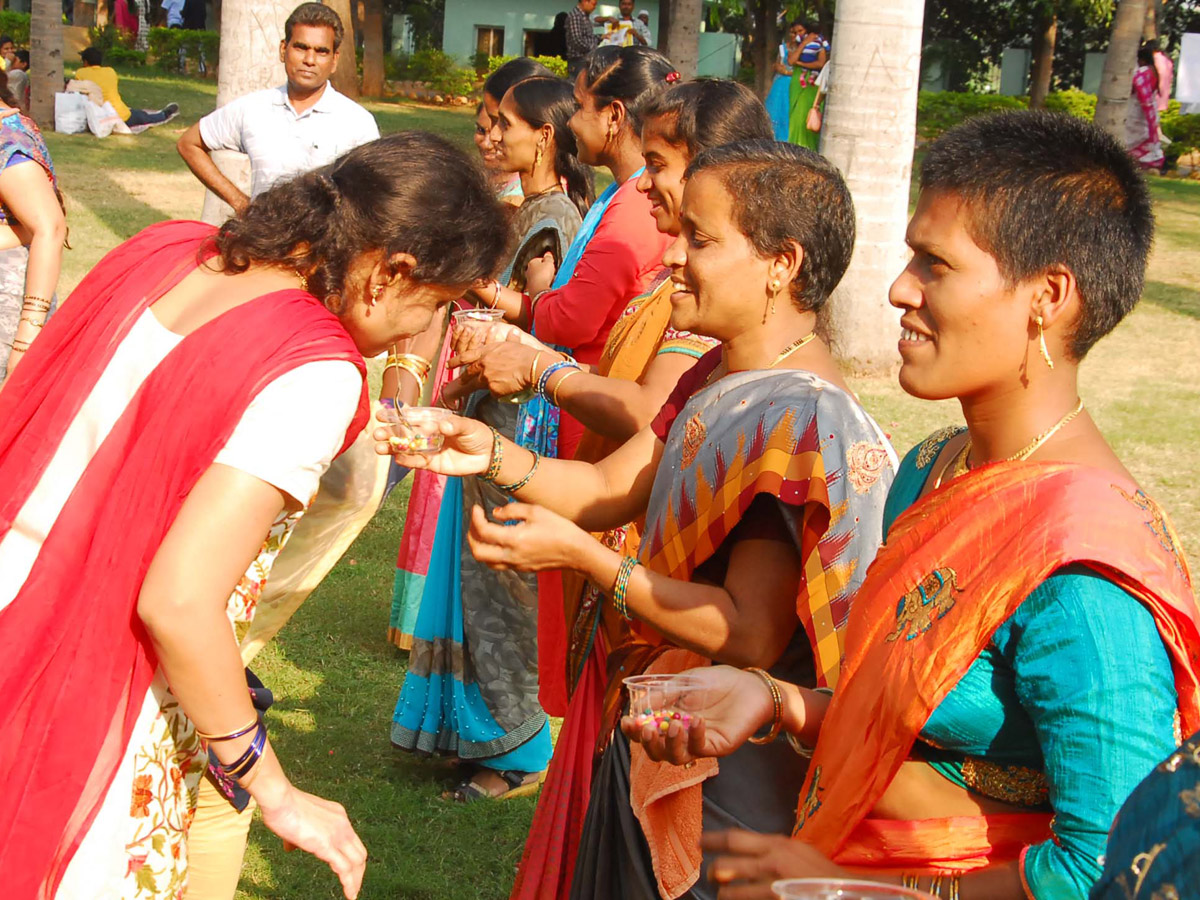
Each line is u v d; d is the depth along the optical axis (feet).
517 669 12.82
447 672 12.95
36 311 15.46
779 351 7.53
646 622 7.09
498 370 9.96
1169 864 3.47
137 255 7.02
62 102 57.77
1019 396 5.22
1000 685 4.91
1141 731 4.42
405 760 13.48
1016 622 4.77
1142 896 3.52
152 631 6.15
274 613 8.62
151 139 58.54
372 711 14.40
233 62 29.96
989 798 5.13
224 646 6.25
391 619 15.15
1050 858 4.52
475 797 12.82
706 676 5.92
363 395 6.79
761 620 7.03
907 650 5.05
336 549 8.64
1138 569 4.55
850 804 5.28
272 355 6.39
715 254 7.40
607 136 11.78
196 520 6.18
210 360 6.40
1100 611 4.55
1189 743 3.60
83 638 6.38
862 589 5.57
